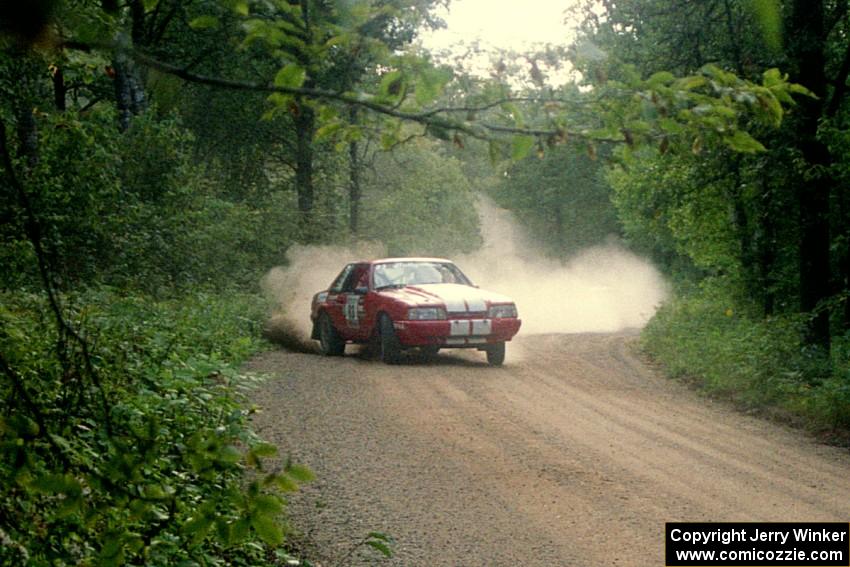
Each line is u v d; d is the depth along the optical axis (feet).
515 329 56.39
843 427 38.06
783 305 70.95
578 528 23.34
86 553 12.69
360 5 7.06
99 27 6.61
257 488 8.94
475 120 7.52
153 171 77.66
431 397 43.42
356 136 8.64
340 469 29.04
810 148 54.60
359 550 21.30
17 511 11.82
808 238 56.75
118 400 21.62
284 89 7.22
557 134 7.72
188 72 6.88
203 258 80.84
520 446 33.06
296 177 128.57
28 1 4.69
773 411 41.98
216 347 49.21
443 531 22.94
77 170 50.75
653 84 7.81
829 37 57.16
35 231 7.59
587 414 40.29
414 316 54.85
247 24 7.22
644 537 22.65
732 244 72.02
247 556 18.88
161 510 13.21
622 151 8.21
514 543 22.07
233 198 122.52
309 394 42.88
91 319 31.73
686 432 37.01
